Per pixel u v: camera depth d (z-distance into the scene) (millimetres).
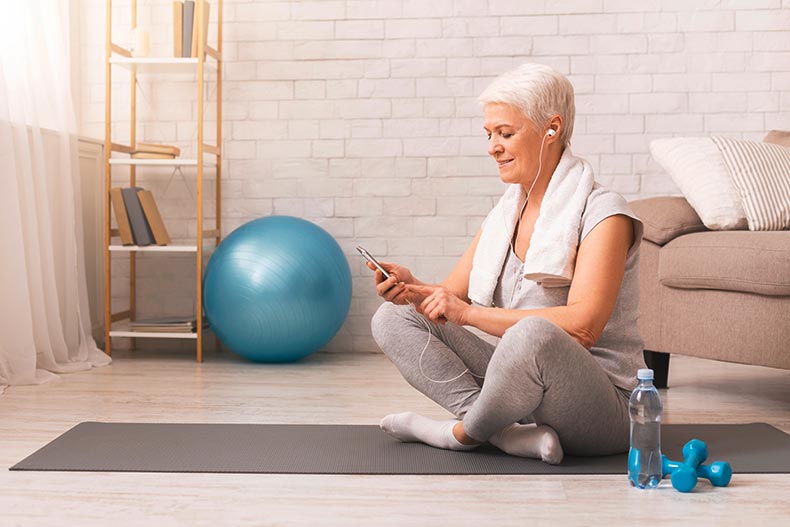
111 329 4152
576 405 2002
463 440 2186
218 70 4176
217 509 1807
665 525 1701
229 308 3734
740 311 2988
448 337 2275
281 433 2486
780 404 3023
